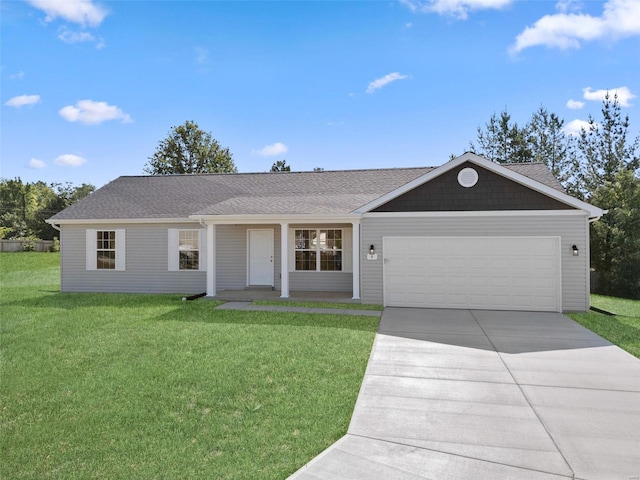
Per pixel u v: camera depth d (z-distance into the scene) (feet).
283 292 42.37
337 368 20.17
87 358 21.95
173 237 49.24
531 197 36.55
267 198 48.75
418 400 16.31
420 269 38.60
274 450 12.37
